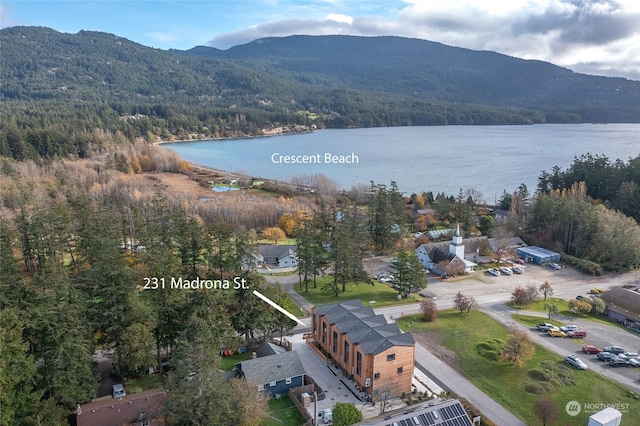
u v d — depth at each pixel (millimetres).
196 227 74250
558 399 48719
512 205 123812
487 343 60438
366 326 53188
